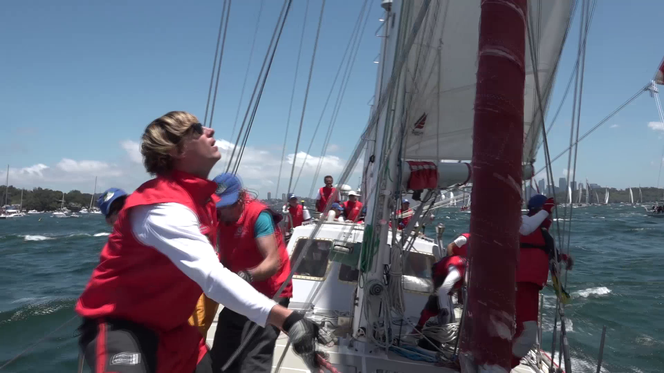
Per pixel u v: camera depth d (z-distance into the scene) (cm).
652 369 620
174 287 139
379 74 400
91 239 2962
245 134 364
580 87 242
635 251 2152
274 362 329
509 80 120
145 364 133
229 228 271
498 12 120
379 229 322
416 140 405
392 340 338
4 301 1014
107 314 137
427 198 365
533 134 374
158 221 129
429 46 346
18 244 2688
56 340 648
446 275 390
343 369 307
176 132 141
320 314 453
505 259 119
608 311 934
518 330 313
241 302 125
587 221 5050
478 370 121
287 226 726
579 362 647
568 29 341
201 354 168
